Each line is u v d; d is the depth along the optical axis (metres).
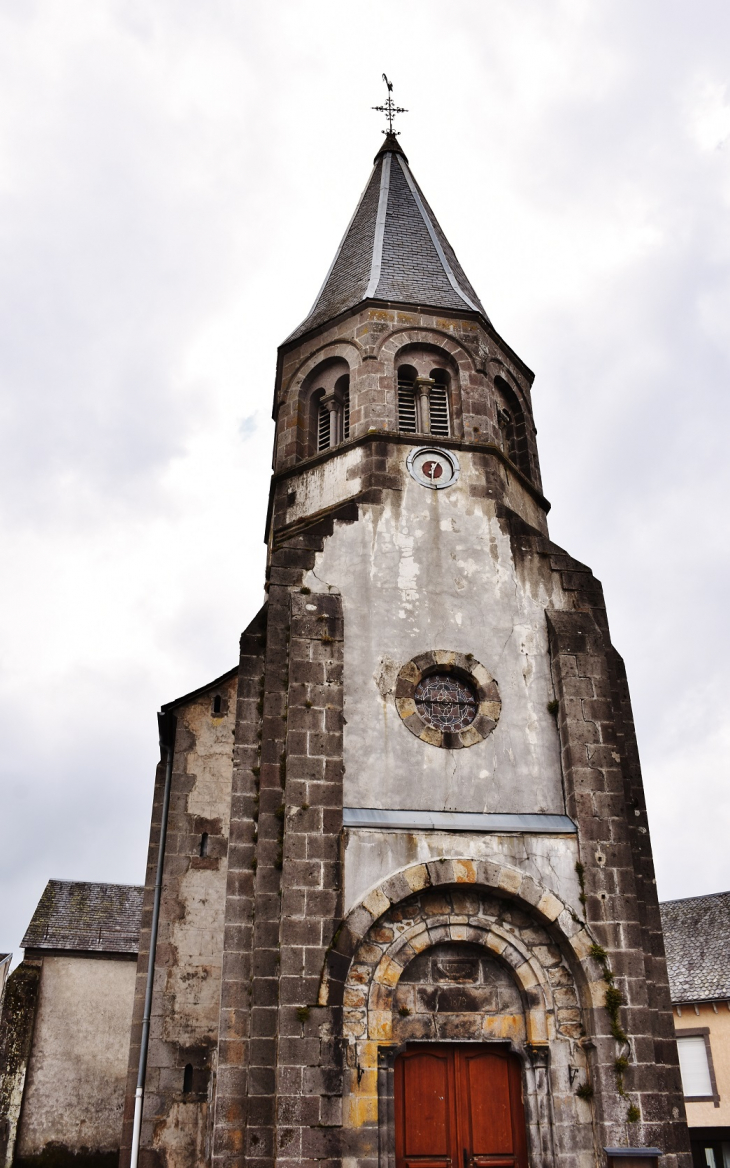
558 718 16.45
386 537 17.77
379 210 25.11
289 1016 13.23
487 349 21.25
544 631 17.39
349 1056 13.38
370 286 21.48
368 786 15.33
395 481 18.53
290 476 20.14
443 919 14.55
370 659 16.42
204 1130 16.12
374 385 19.88
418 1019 14.03
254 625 16.81
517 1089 14.07
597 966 14.17
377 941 14.20
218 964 17.44
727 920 37.97
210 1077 16.52
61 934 31.53
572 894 14.75
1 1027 28.77
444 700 16.55
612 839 15.21
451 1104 13.85
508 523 18.47
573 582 17.94
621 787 15.69
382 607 16.98
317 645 16.08
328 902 14.05
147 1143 15.90
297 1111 12.70
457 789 15.61
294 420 20.81
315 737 15.27
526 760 16.09
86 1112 28.52
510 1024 14.25
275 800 14.96
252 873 14.74
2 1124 27.44
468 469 19.05
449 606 17.27
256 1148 12.67
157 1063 16.53
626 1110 13.29
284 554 17.08
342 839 14.53
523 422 21.77
